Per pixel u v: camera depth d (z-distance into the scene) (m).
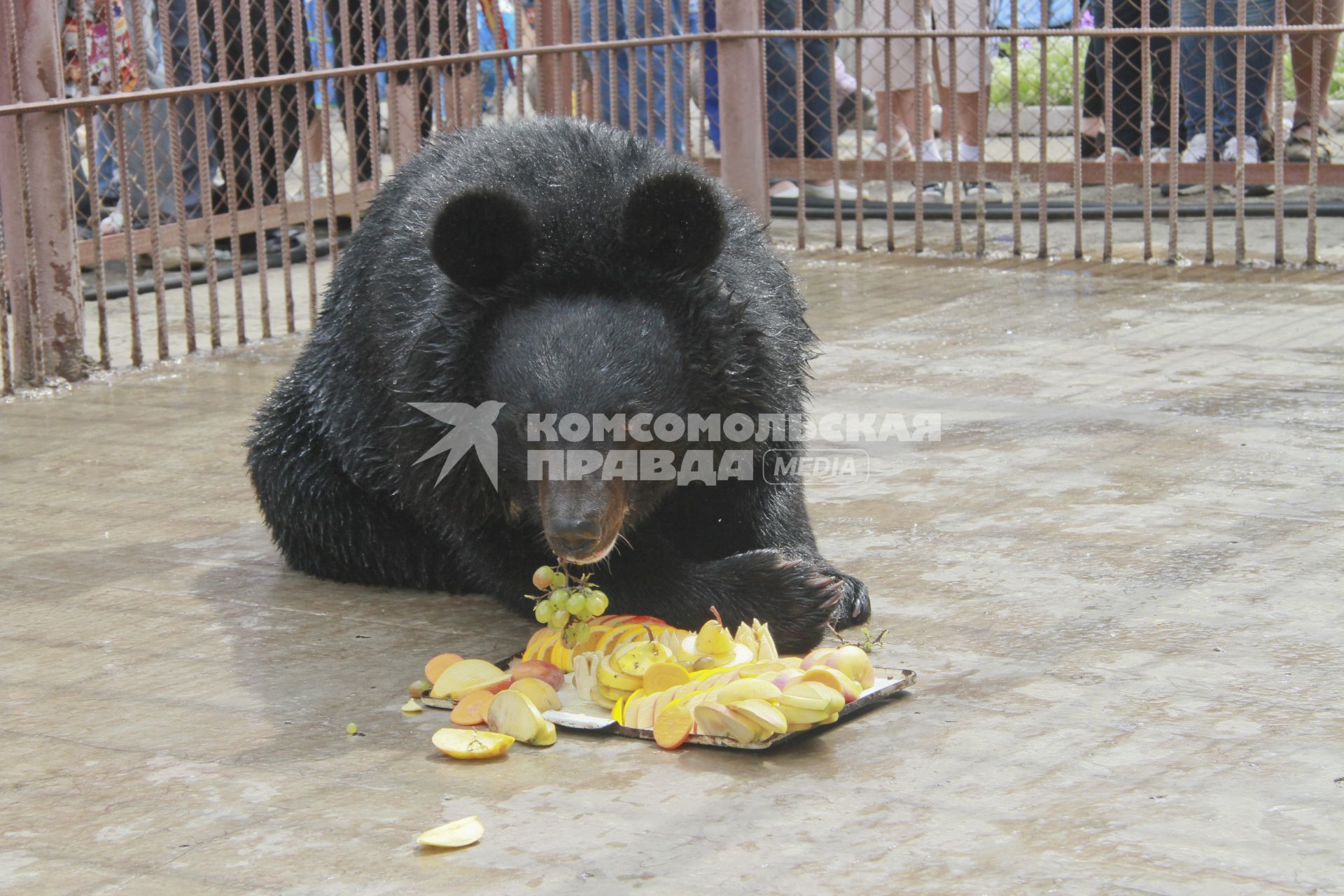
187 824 4.33
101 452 6.11
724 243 4.71
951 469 5.73
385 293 4.97
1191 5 9.73
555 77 9.04
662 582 4.88
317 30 8.76
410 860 4.22
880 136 10.83
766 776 4.40
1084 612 4.92
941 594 5.04
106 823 4.34
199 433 6.26
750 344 4.77
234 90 7.64
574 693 4.68
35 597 5.19
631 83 9.02
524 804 4.35
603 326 4.62
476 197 4.61
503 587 4.97
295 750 4.54
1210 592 4.98
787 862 4.18
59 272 6.89
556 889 4.14
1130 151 10.77
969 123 11.19
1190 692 4.61
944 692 4.64
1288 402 6.11
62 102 6.76
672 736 4.48
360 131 10.06
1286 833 4.21
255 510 5.68
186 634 5.01
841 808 4.30
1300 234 9.56
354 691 4.75
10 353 7.41
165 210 9.60
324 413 5.29
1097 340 7.05
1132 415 6.07
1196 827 4.23
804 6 10.41
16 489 5.83
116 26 9.00
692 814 4.30
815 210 10.93
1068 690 4.63
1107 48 8.77
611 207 4.74
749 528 5.03
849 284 8.65
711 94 10.43
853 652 4.61
